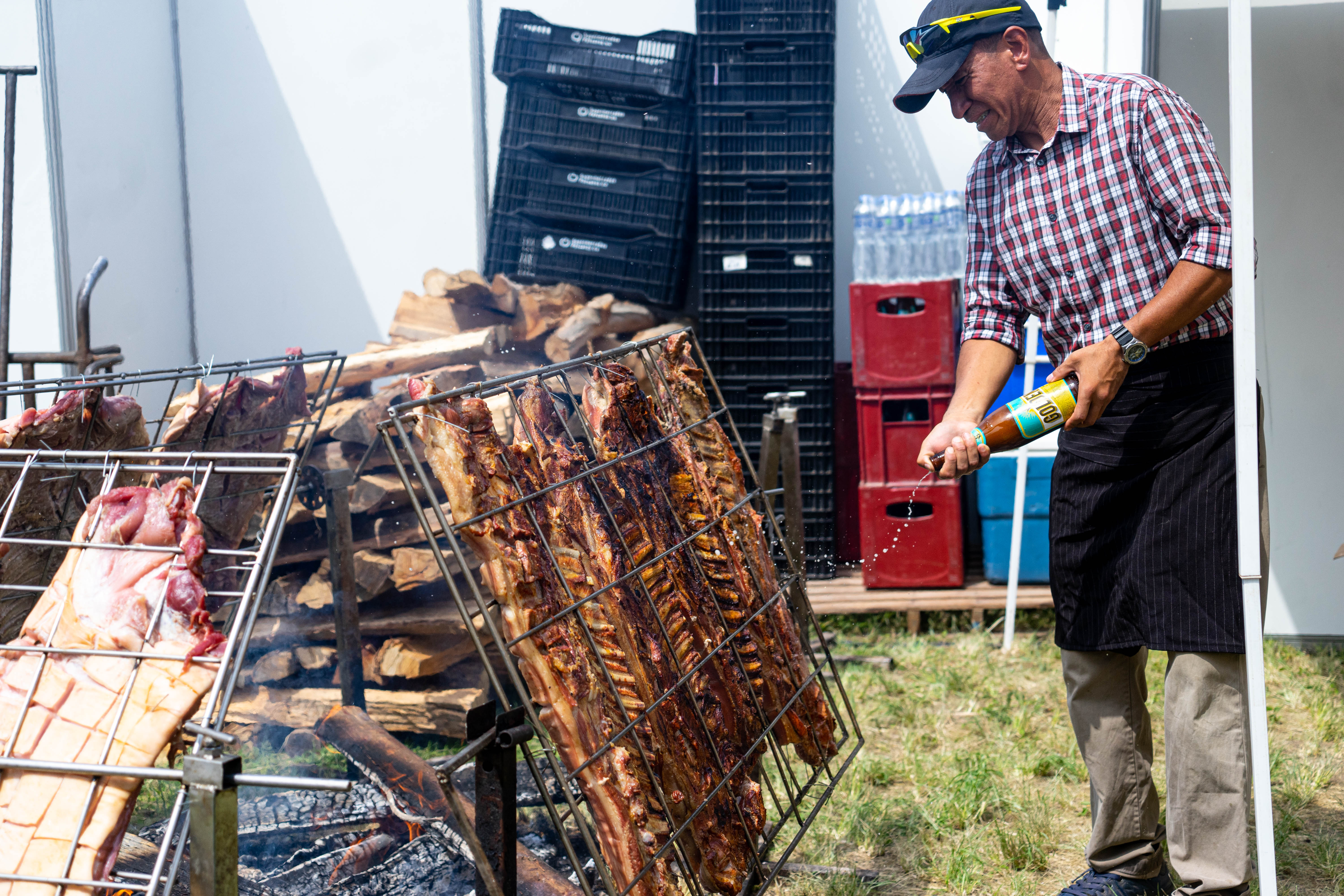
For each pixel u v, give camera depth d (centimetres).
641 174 508
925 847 279
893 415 518
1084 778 320
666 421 214
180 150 577
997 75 228
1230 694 217
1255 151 431
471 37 564
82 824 125
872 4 543
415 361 427
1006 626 461
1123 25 497
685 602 189
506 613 152
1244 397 206
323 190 580
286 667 371
